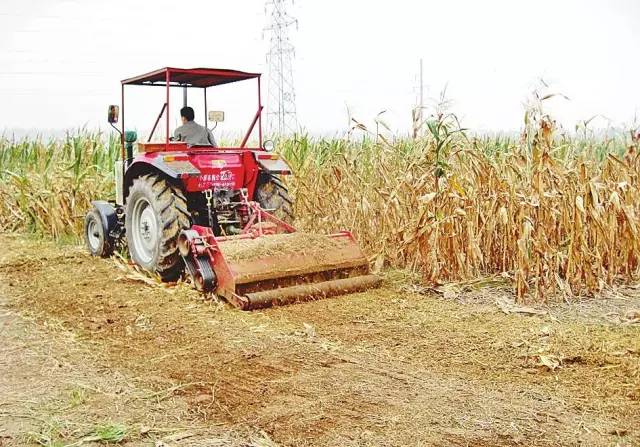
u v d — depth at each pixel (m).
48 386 4.10
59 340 5.10
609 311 5.81
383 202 7.77
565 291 6.20
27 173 11.27
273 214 7.45
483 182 6.90
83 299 6.37
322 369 4.40
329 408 3.73
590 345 4.80
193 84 8.05
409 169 7.45
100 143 11.44
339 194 8.45
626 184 6.70
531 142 6.88
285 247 6.25
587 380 4.17
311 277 6.29
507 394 3.94
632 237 6.64
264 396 3.93
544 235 6.19
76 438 3.38
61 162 11.23
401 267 7.46
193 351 4.80
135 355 4.74
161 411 3.73
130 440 3.38
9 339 5.11
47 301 6.32
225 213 7.31
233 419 3.62
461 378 4.22
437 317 5.64
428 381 4.16
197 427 3.52
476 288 6.54
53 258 8.43
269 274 5.95
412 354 4.71
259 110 7.55
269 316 5.69
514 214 6.64
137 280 7.10
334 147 8.91
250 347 4.88
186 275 7.04
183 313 5.81
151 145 7.34
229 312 5.80
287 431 3.45
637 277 6.96
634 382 4.12
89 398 3.92
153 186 6.93
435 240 6.59
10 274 7.54
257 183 7.57
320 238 6.57
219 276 5.98
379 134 8.09
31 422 3.56
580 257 6.28
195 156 7.00
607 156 7.34
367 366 4.45
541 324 5.41
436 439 3.34
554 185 6.60
